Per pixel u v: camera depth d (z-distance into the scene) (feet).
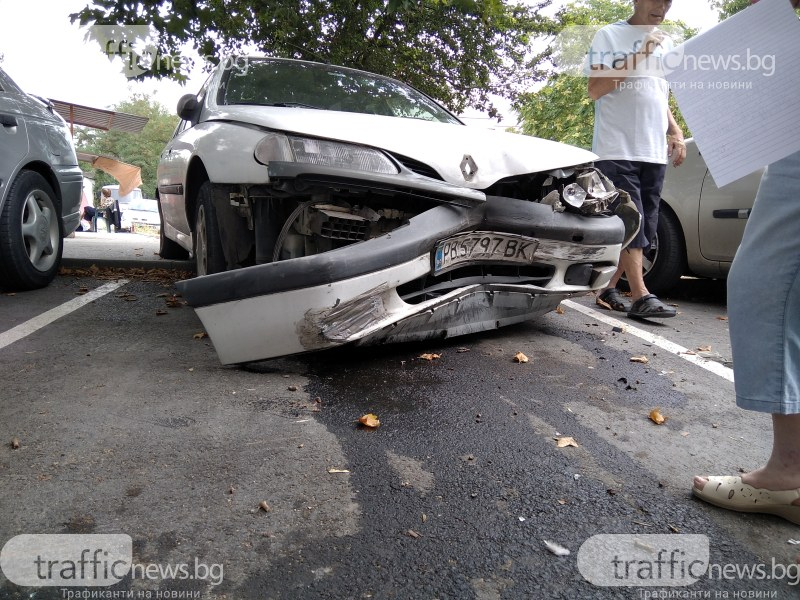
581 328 12.46
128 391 7.96
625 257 13.52
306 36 27.78
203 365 9.16
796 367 5.24
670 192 15.87
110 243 28.45
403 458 6.39
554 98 61.31
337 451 6.48
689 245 15.70
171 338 10.69
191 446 6.45
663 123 13.26
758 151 4.68
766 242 5.26
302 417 7.33
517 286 9.91
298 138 8.49
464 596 4.35
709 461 6.59
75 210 17.11
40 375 8.51
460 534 5.08
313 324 7.82
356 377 8.84
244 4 25.25
